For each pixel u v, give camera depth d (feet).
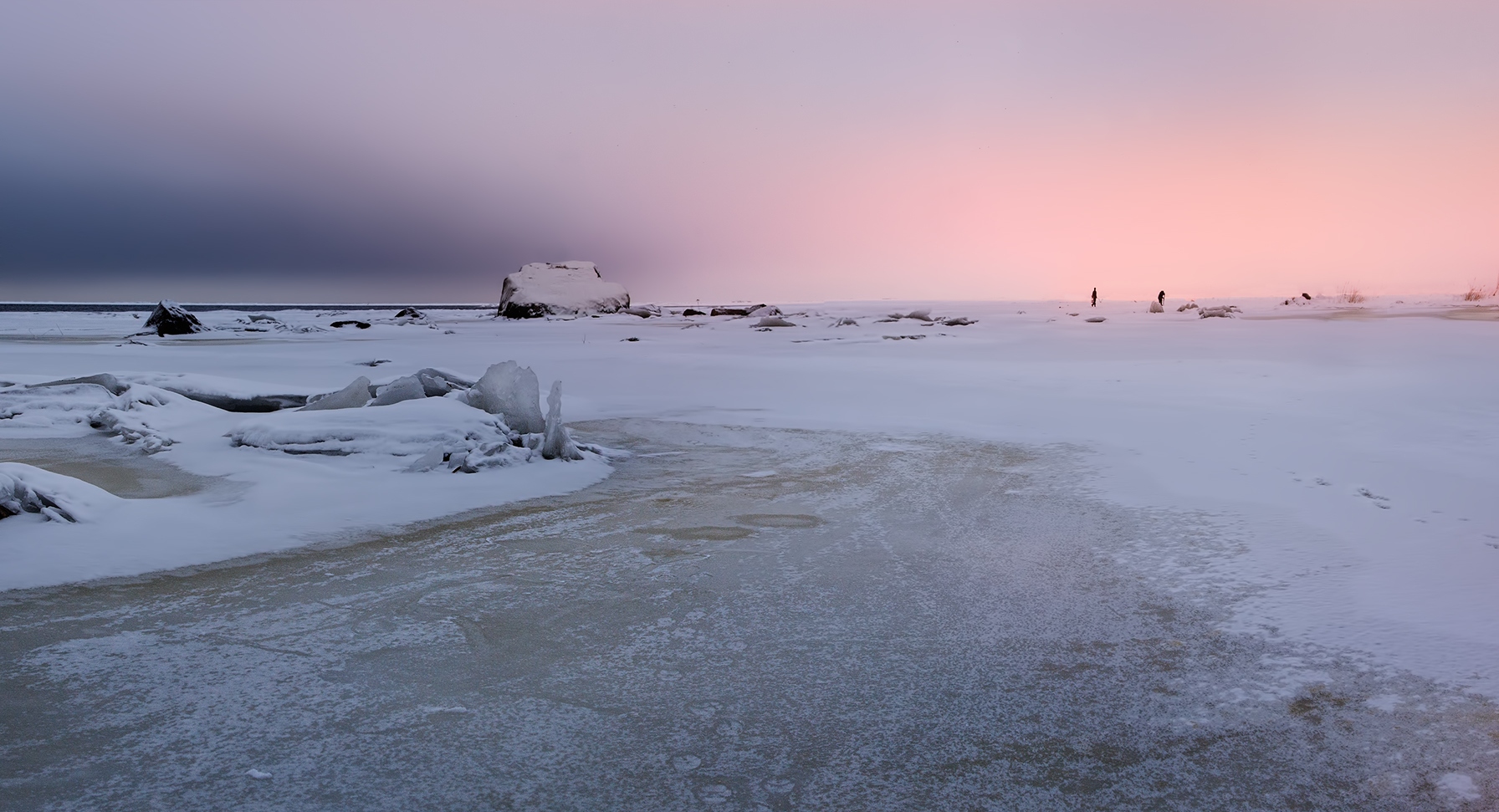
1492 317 122.31
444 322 184.55
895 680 11.84
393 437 28.09
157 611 14.71
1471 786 9.07
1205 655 12.71
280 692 11.40
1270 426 35.63
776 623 14.15
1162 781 9.18
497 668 12.26
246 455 27.89
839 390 52.21
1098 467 28.37
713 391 52.54
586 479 26.84
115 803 8.69
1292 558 17.70
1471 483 24.53
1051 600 15.26
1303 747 9.93
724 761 9.59
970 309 237.04
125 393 36.96
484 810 8.56
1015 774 9.31
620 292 213.46
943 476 27.32
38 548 17.80
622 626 13.99
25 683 11.68
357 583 16.34
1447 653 12.69
